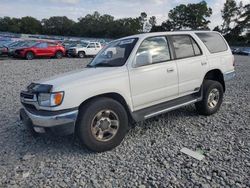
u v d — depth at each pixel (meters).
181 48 5.22
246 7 93.19
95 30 111.19
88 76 4.13
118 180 3.39
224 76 5.98
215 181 3.30
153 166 3.71
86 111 3.92
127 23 106.31
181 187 3.20
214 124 5.33
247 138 4.61
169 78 4.86
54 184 3.35
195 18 104.19
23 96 4.29
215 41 6.04
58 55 25.59
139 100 4.52
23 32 110.31
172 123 5.41
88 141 3.98
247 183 3.24
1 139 4.77
